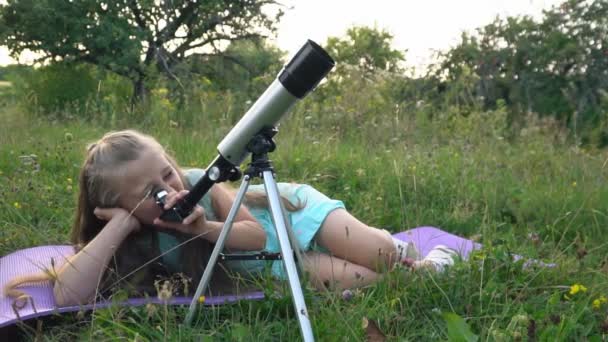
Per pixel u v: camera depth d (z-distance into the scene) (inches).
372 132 225.0
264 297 80.8
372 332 69.3
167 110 254.2
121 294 77.8
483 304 79.4
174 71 567.2
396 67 360.8
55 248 104.6
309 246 94.4
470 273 85.0
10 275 91.4
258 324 74.6
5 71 544.4
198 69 646.5
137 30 557.6
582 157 193.0
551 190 148.1
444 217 134.6
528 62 455.5
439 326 74.3
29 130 235.9
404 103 257.1
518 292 84.0
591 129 315.0
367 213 131.6
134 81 535.2
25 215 121.3
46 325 77.7
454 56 449.7
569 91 434.0
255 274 90.9
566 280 88.2
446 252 94.3
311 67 65.2
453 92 300.8
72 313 78.4
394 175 156.3
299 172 165.9
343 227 91.5
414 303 79.0
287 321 74.9
